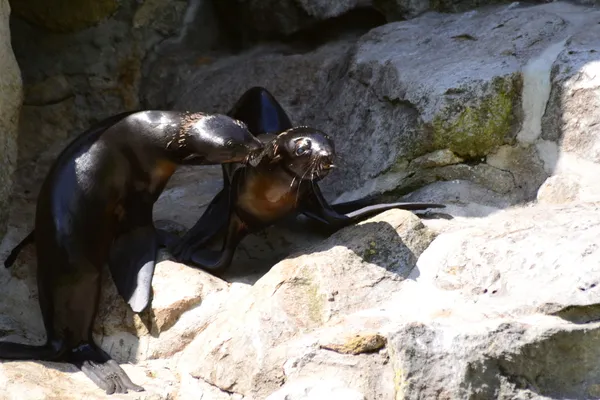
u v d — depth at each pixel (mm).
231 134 19203
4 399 17141
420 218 21016
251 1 29594
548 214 19953
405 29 26500
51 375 18078
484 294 18188
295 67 27906
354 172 23656
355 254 19234
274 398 16844
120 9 28953
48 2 28438
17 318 20547
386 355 17094
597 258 17641
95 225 19781
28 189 25781
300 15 29219
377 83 24375
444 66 23406
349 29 29375
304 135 19188
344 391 16781
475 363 16250
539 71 22297
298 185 19891
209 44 30656
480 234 19438
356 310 18453
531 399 16266
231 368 17797
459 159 22234
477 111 21984
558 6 26047
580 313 16938
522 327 16438
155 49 29656
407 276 19141
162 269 20125
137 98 29359
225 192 21984
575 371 16547
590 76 21750
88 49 28859
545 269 17984
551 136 22000
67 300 19156
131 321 19594
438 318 17516
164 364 18969
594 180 20953
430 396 16203
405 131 22516
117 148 20188
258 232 22359
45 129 28188
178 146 19781
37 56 28750
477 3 27969
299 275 18734
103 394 17484
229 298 19609
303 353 17344
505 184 21922
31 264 21266
